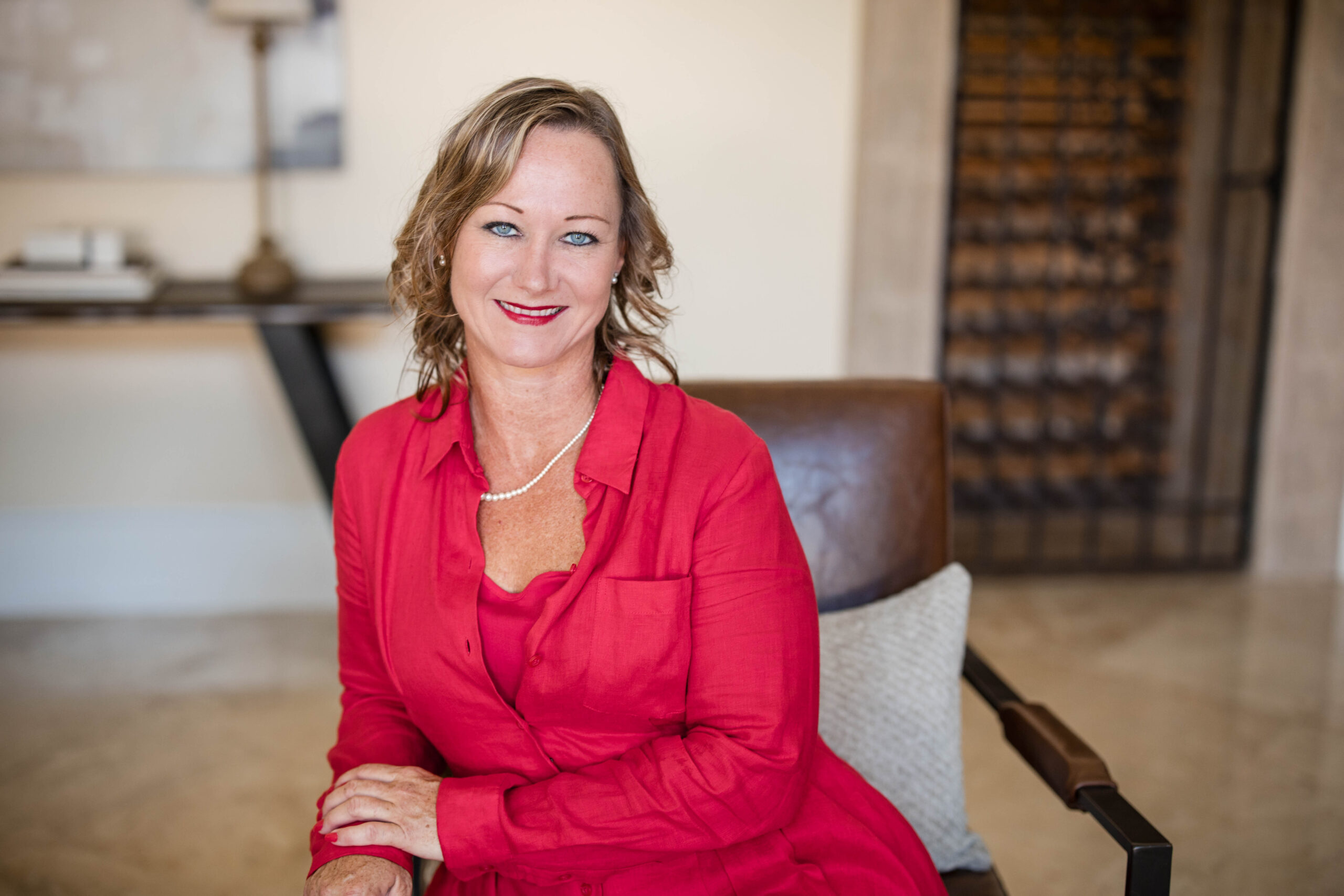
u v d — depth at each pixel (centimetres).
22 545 381
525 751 131
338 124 356
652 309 144
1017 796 275
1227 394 463
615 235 131
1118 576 426
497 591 131
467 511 133
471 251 128
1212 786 278
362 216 368
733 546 131
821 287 390
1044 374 452
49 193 357
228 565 388
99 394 375
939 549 186
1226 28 439
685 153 376
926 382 189
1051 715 160
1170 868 133
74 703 319
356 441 146
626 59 367
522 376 134
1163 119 446
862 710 163
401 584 136
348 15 353
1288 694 330
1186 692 330
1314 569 430
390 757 138
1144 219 452
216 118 351
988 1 414
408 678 134
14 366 371
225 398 379
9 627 373
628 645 128
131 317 313
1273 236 410
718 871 131
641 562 129
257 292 338
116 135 350
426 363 145
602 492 133
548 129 126
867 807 142
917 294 393
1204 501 452
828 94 376
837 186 383
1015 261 445
